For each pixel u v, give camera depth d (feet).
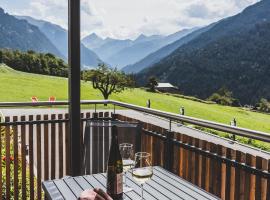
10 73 232.53
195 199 7.52
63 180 8.79
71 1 12.36
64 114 14.38
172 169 12.11
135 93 224.12
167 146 12.09
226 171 10.15
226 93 259.60
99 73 162.50
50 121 14.03
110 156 7.54
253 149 58.03
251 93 320.70
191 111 201.67
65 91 200.54
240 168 9.57
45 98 176.14
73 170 13.21
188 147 11.27
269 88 314.76
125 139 11.50
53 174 14.38
